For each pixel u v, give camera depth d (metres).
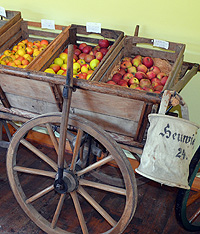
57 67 1.86
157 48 2.08
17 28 2.15
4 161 2.36
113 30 2.00
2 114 1.79
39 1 2.22
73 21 2.20
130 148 1.57
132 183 1.42
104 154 1.90
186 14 1.89
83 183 1.59
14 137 1.60
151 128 1.28
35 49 2.04
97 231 1.86
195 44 1.95
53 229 1.74
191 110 2.13
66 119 1.40
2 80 1.58
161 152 1.25
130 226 1.90
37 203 2.02
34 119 1.51
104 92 1.36
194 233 1.89
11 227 1.84
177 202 1.67
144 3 1.95
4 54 1.98
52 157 2.44
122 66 1.89
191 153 1.29
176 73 1.70
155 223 1.93
